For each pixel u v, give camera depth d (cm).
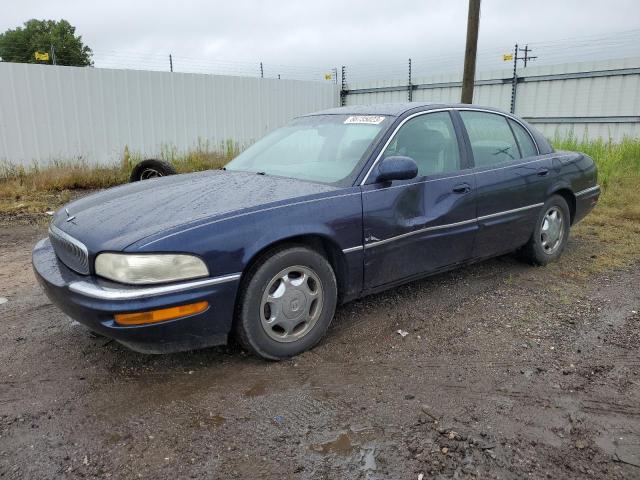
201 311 285
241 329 308
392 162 348
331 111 454
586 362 324
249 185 356
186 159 1234
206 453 242
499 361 326
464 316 395
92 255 283
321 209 327
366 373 313
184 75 1316
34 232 681
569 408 275
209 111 1384
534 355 333
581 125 1429
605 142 1290
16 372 316
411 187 375
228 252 289
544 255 506
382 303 420
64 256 315
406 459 236
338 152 384
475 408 275
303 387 298
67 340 358
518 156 477
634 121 1325
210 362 327
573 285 461
